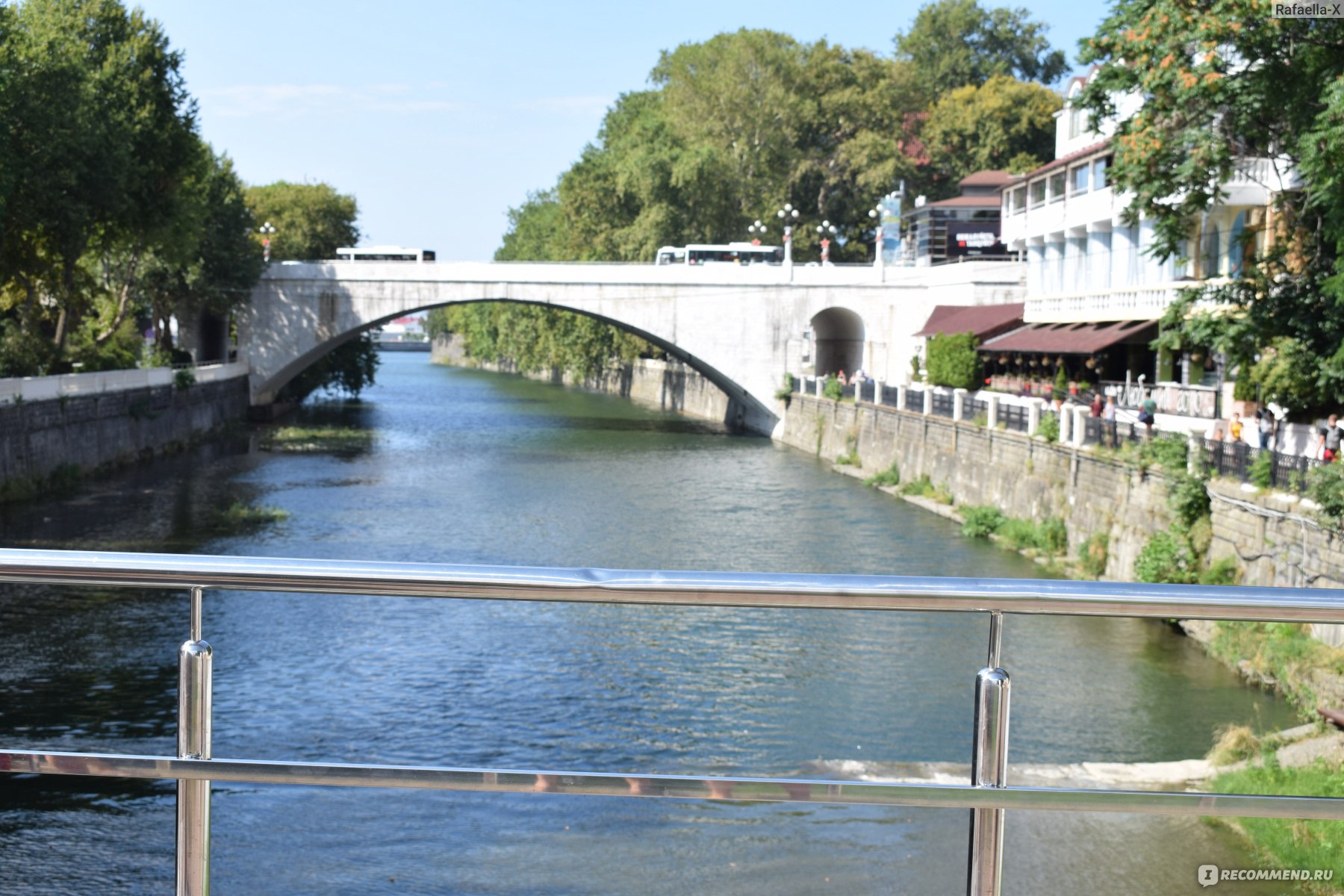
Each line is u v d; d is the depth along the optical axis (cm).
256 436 7119
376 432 7588
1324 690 1549
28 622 1880
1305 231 2438
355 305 8081
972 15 12038
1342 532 2200
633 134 9706
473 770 281
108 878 644
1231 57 2402
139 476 5294
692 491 5138
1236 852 417
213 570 286
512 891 594
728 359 8044
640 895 592
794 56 9838
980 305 6731
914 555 3709
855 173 9856
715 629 1850
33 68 4553
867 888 609
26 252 5194
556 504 4744
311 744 1619
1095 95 2531
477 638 2120
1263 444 3031
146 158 5428
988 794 283
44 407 4728
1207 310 2553
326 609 2253
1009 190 6244
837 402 6475
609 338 10719
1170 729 1563
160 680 1548
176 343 9875
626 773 282
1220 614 283
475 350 17312
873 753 1347
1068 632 2058
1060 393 4697
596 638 2016
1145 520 3125
